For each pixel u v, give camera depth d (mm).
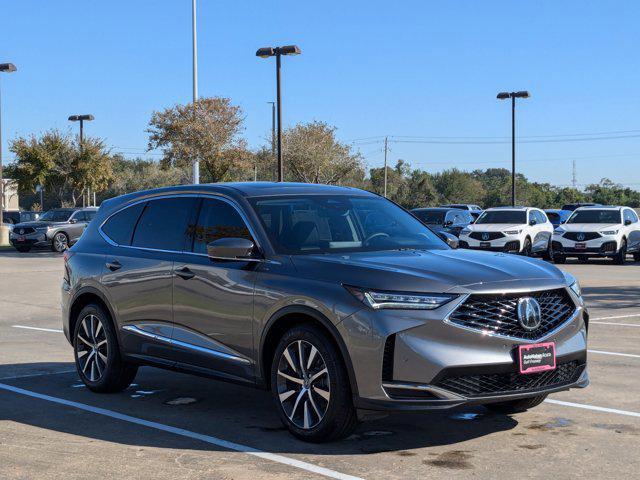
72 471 5098
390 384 5246
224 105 37438
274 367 5840
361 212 6781
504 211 27312
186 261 6613
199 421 6395
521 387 5488
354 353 5316
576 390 7375
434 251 6277
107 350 7328
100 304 7500
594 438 5789
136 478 4945
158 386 7781
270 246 6090
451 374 5203
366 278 5434
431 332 5215
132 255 7164
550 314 5605
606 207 26141
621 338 10375
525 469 5074
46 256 28953
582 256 25281
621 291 16234
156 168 76125
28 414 6656
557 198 87312
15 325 12250
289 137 53062
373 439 5781
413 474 4977
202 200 6836
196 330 6484
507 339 5336
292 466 5160
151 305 6867
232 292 6141
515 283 5461
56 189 48656
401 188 81062
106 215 7773
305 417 5656
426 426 6133
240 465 5195
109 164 49375
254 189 6695
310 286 5617
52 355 9562
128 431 6090
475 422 6254
